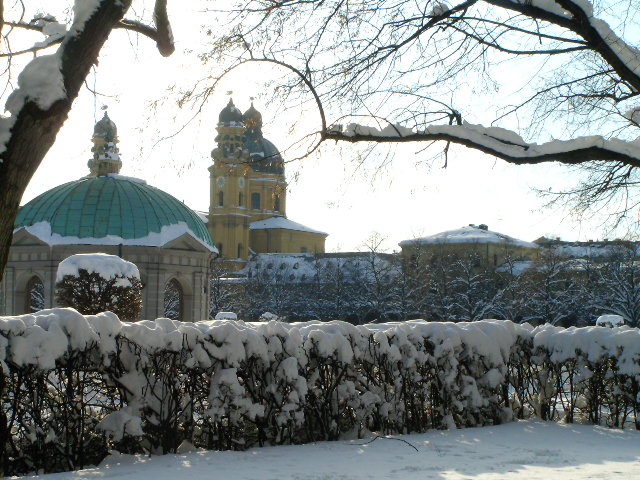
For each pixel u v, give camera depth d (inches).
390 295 3506.4
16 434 379.2
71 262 1359.5
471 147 325.7
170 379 423.5
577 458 422.9
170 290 3479.3
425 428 514.9
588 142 305.3
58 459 386.9
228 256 5349.4
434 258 3622.0
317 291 4133.9
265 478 355.6
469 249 4254.4
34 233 2134.6
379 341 498.9
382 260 3757.4
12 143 252.2
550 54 334.0
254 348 446.9
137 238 2156.7
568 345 571.5
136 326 417.4
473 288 3191.4
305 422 471.5
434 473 371.2
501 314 3110.2
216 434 438.6
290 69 360.2
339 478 355.9
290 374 451.8
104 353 401.1
